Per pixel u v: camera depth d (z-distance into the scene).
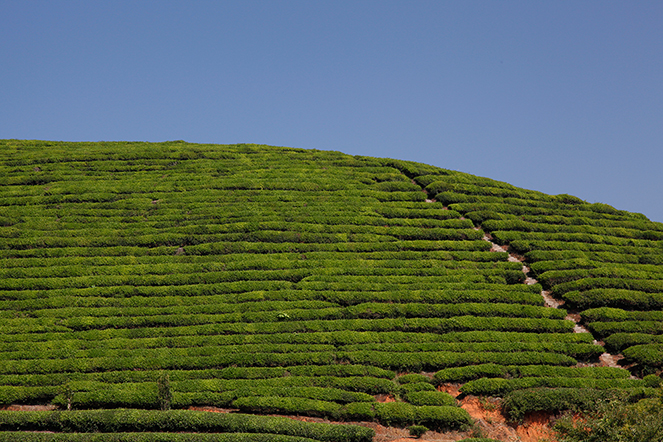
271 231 46.91
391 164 62.19
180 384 31.50
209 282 41.09
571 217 53.06
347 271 42.22
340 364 33.62
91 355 34.16
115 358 33.66
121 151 62.66
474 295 39.25
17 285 39.81
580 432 25.08
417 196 54.19
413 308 38.00
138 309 37.97
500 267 43.34
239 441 26.17
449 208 52.09
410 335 36.00
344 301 38.88
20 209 49.50
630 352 34.34
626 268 43.97
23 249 44.31
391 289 40.16
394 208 51.28
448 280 41.47
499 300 39.31
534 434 29.36
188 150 63.94
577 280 40.97
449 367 33.84
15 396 30.86
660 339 35.78
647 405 24.98
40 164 59.16
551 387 31.72
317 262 43.22
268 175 57.59
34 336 35.31
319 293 39.38
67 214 49.22
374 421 29.64
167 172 58.47
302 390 30.98
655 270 44.47
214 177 57.44
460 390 31.95
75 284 40.19
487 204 52.31
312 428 27.42
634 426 23.30
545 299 40.91
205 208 50.66
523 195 56.62
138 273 41.91
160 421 28.02
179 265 42.53
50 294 39.12
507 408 30.25
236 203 51.75
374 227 47.97
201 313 38.00
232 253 44.69
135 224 48.12
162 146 66.25
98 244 45.09
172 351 34.47
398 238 47.38
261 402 30.05
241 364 33.69
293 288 40.53
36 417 28.20
